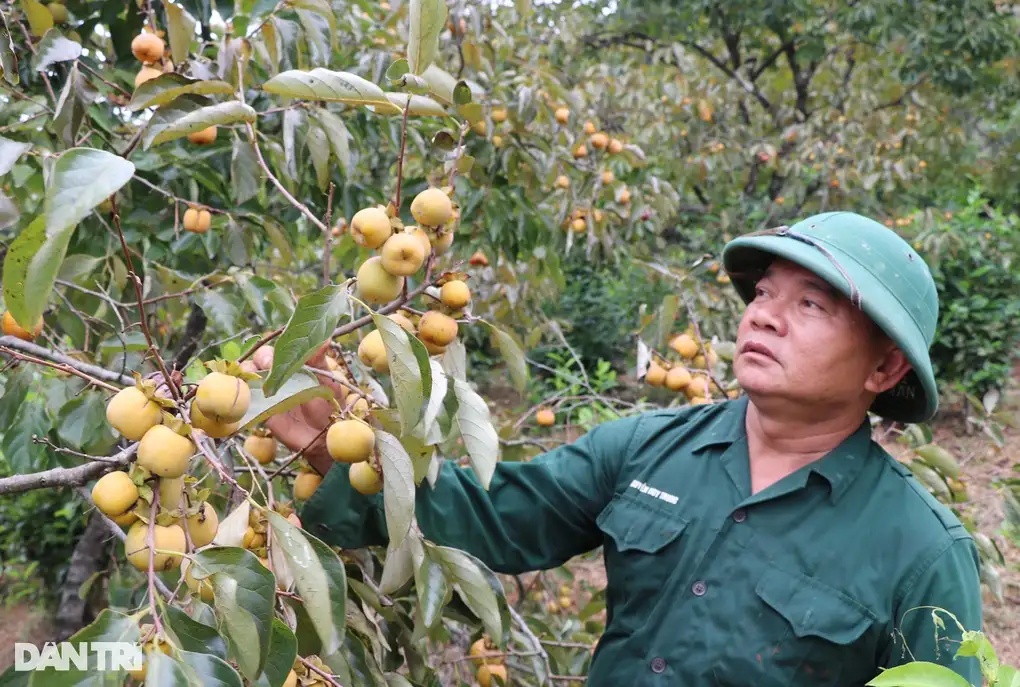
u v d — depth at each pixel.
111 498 1.01
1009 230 8.12
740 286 1.81
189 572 0.97
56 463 1.92
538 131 3.58
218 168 2.59
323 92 1.26
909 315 1.37
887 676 0.91
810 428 1.42
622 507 1.56
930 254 7.58
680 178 7.18
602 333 8.57
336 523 1.49
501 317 3.50
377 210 1.20
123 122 2.42
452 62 3.82
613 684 1.47
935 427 7.46
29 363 1.74
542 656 1.98
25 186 2.48
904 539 1.34
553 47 5.75
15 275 0.84
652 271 3.76
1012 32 8.88
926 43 7.89
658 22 8.85
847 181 7.26
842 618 1.29
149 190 2.54
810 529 1.36
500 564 1.64
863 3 7.96
